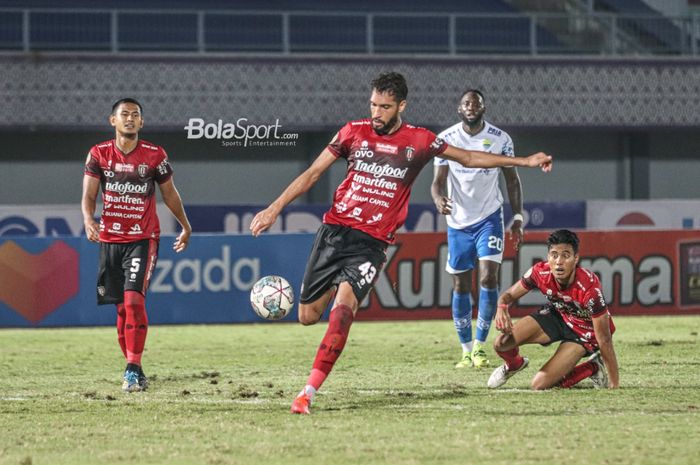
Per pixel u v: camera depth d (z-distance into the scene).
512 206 32.22
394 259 47.34
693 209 67.44
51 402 23.50
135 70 78.69
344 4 86.19
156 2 84.62
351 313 21.34
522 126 82.56
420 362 32.19
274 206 21.30
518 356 25.45
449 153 21.58
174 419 20.84
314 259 21.73
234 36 83.00
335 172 82.00
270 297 23.41
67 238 45.91
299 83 80.12
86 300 46.09
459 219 31.16
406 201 21.77
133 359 25.80
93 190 25.98
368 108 80.62
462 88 81.81
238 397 24.16
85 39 81.19
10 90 77.62
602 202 66.88
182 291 46.72
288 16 83.19
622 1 89.00
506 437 18.56
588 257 47.94
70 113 78.19
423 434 18.86
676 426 19.69
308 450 17.45
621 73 83.62
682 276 48.72
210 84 79.25
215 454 17.20
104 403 23.28
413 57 81.00
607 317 24.23
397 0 87.19
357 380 27.50
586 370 25.14
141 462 16.69
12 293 45.56
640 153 86.12
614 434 18.84
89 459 16.94
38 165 80.69
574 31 86.81
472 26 85.56
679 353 33.59
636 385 25.75
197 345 38.50
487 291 30.77
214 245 46.91
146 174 26.00
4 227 60.22
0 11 79.12
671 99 84.19
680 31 86.31
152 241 26.36
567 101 83.06
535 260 47.72
